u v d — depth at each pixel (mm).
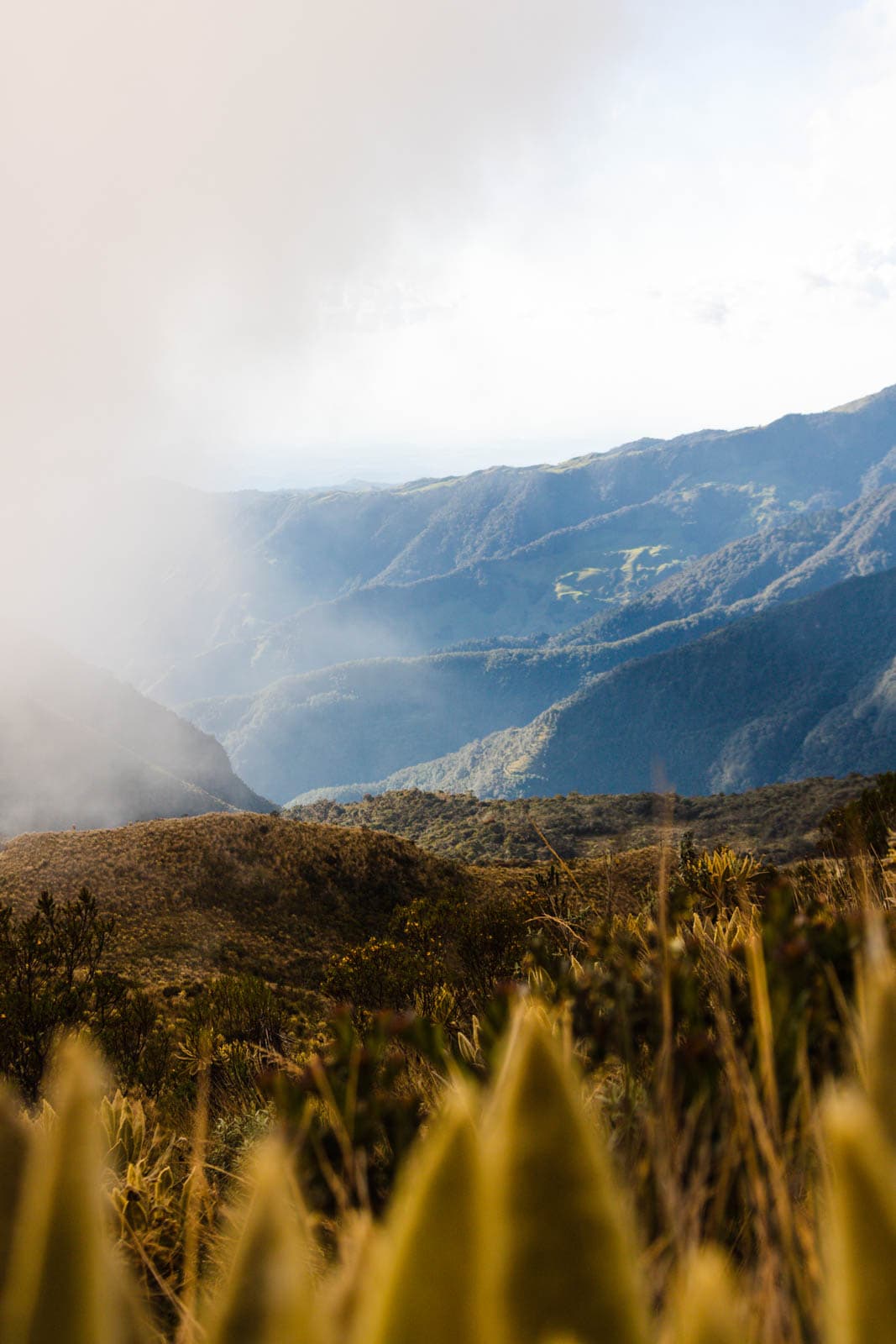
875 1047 511
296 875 52938
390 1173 1510
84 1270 321
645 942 2281
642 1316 337
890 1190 312
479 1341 323
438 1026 1913
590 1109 1441
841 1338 307
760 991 1187
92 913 13125
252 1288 363
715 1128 1255
